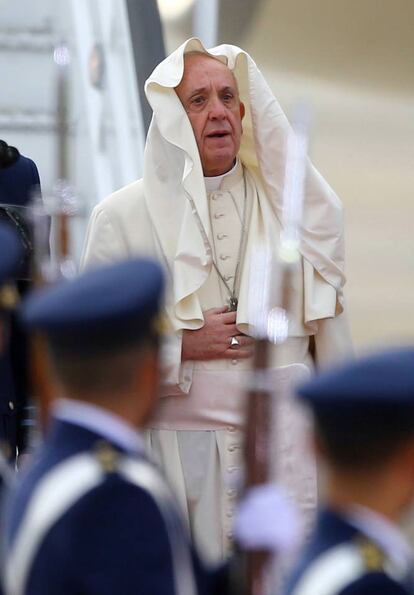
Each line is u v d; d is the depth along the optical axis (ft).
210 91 55.47
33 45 81.30
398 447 28.91
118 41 77.92
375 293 70.23
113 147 77.46
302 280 55.67
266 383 34.45
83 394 31.32
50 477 30.58
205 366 54.39
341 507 29.27
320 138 72.74
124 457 30.83
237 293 55.26
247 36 75.05
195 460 54.44
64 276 38.96
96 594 29.53
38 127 78.84
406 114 71.05
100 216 55.98
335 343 56.49
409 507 30.01
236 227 56.03
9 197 57.11
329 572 28.53
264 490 31.83
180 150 55.83
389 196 70.85
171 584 30.04
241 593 32.35
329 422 29.07
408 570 29.07
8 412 55.77
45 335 31.40
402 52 71.41
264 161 56.49
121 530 29.91
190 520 54.75
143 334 31.37
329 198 56.39
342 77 72.79
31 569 29.91
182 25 76.64
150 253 55.26
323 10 73.51
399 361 29.12
